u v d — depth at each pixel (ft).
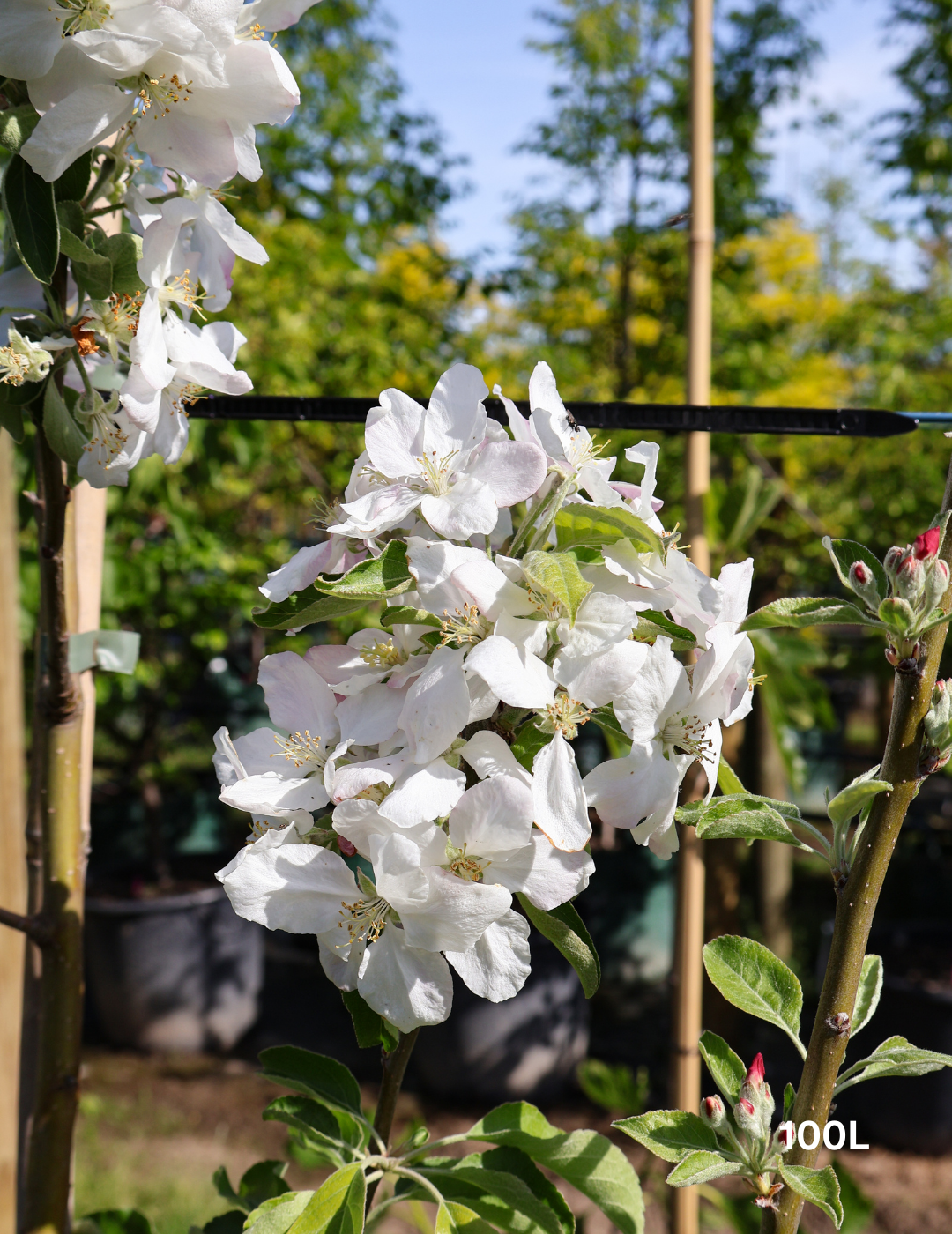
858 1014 1.11
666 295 5.10
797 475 5.22
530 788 1.01
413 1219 1.51
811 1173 0.99
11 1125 1.19
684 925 1.89
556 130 5.51
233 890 1.04
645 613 1.07
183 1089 4.13
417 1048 4.09
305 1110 1.26
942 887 5.70
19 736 1.19
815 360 6.09
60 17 1.06
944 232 6.74
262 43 1.09
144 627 4.52
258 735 1.14
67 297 1.23
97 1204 3.18
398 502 1.05
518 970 1.02
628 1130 1.07
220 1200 3.22
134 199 1.23
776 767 4.09
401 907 1.00
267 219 4.93
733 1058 1.12
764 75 5.36
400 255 5.85
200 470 3.53
